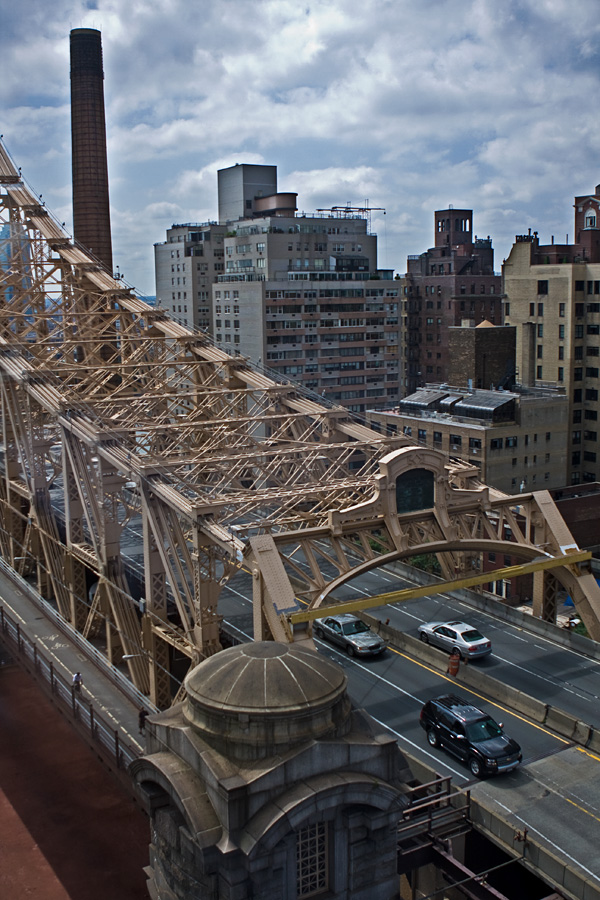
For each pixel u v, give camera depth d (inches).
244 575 2647.6
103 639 2381.9
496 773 1473.9
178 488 2135.8
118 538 2142.0
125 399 2566.4
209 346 3009.4
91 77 5128.0
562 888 1204.5
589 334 4402.1
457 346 4264.3
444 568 2496.3
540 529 2146.9
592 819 1363.2
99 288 3326.8
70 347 2955.2
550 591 2198.6
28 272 3506.4
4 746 2406.5
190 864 871.7
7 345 2773.1
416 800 1245.1
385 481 1958.7
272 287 5477.4
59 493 3853.3
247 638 2076.8
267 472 2246.6
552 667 1940.2
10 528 2898.6
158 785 944.9
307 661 930.1
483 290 6254.9
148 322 3085.6
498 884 1418.6
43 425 2770.7
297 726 872.9
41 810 2098.9
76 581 2406.5
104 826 2027.6
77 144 5177.2
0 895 1793.8
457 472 2210.9
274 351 5541.3
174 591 1868.8
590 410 4448.8
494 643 2087.8
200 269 6875.0
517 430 3747.5
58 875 1855.3
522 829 1322.6
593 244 4704.7
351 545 1967.3
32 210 3417.8
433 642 2036.2
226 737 873.5
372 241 6569.9
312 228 6289.4
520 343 4690.0
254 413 2878.9
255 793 842.2
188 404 3034.0
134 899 1768.0
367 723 955.3
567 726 1642.5
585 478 4522.6
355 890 920.9
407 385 6619.1
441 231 7111.2
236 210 7007.9
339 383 5826.8
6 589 2583.7
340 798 876.6
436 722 1594.5
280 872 858.8
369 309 5866.1
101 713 1688.0
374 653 2014.0
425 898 1192.8
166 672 1827.0
